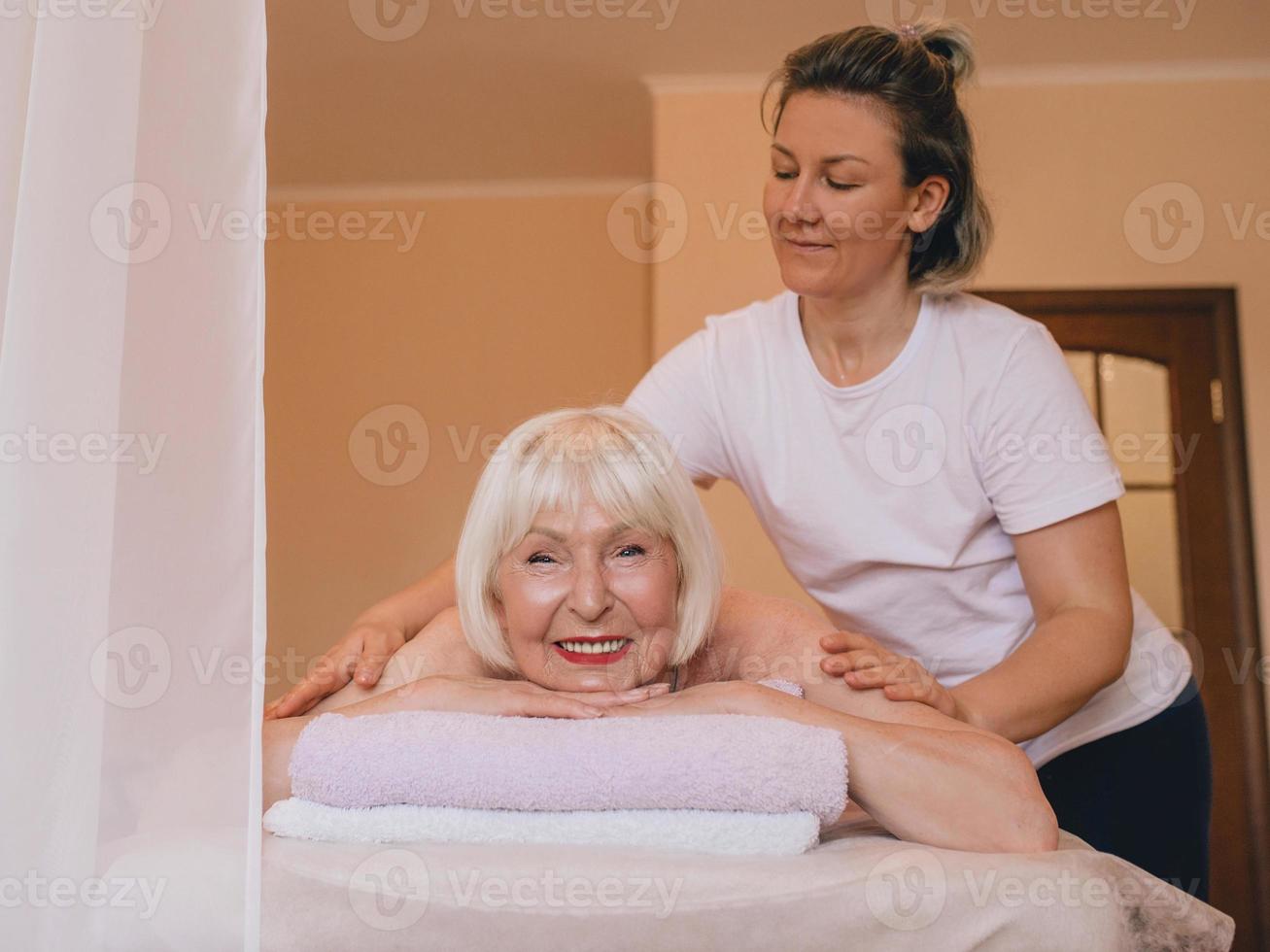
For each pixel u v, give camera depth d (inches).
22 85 33.6
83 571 30.6
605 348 152.0
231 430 31.0
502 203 154.9
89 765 30.0
